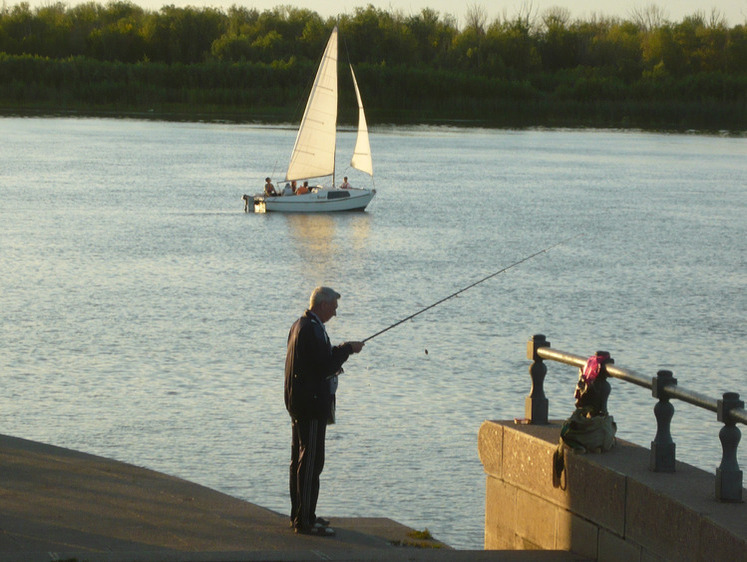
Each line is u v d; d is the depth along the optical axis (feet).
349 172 568.41
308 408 58.23
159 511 61.11
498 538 61.87
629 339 195.11
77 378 153.58
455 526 98.53
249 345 181.37
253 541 57.21
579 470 53.62
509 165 630.33
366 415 135.13
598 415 55.26
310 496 59.16
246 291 243.81
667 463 50.42
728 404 45.78
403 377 157.38
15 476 66.18
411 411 137.80
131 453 118.21
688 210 423.64
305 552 53.11
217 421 131.44
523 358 172.86
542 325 205.77
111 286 243.81
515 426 60.80
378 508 102.68
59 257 285.84
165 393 145.38
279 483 108.88
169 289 242.17
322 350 58.08
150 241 322.75
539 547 57.57
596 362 55.01
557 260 296.71
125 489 64.90
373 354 173.88
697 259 299.99
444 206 430.61
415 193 479.82
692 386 163.73
